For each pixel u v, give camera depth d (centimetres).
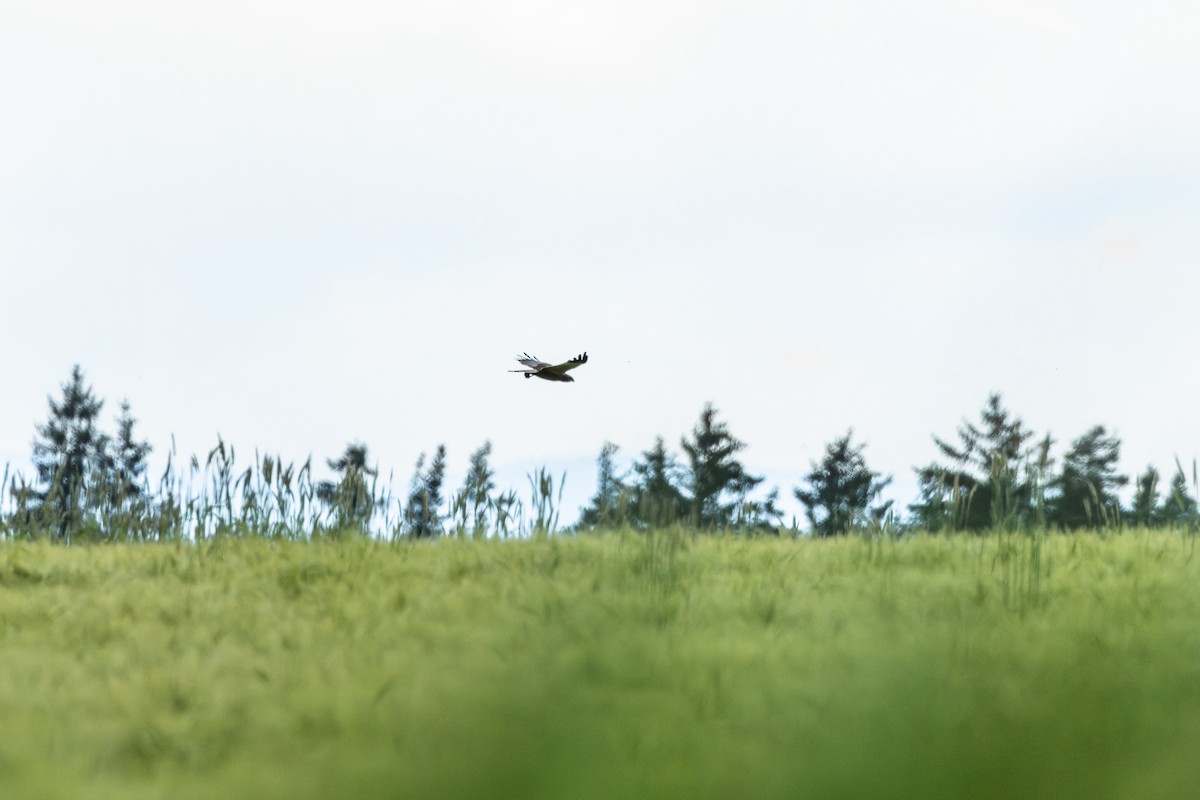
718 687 2291
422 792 1783
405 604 3369
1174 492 4125
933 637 2695
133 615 3362
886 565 4053
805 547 4656
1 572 4175
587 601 3228
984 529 4750
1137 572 3809
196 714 2252
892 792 1761
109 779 1925
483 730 1959
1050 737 1894
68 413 19100
